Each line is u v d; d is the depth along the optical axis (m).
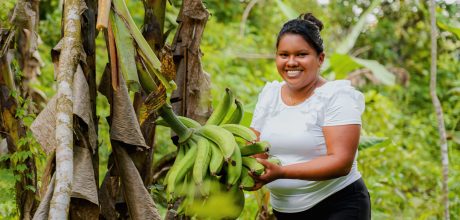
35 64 4.39
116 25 2.70
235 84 8.12
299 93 3.13
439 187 6.50
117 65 2.72
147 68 3.07
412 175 6.85
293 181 3.15
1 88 3.52
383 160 6.49
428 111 10.25
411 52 10.77
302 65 3.03
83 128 2.77
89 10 2.86
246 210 5.22
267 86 3.27
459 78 9.60
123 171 2.94
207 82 3.58
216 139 2.88
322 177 2.96
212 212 2.92
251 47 9.96
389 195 5.97
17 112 3.49
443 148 5.91
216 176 2.87
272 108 3.20
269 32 10.91
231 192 2.90
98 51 7.96
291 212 3.21
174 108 3.55
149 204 2.93
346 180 3.14
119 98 2.92
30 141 3.52
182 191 2.86
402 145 8.23
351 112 3.02
